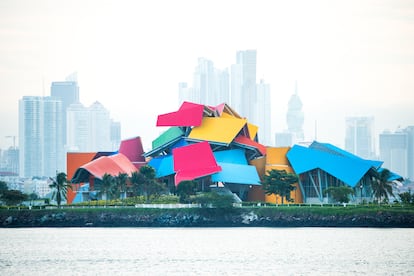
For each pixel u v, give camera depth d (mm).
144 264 167500
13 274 157000
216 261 170500
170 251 185125
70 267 165000
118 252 184625
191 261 170875
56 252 186375
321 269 159750
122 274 155250
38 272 158875
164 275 153500
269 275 152875
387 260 170750
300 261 169875
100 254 182125
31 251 188625
